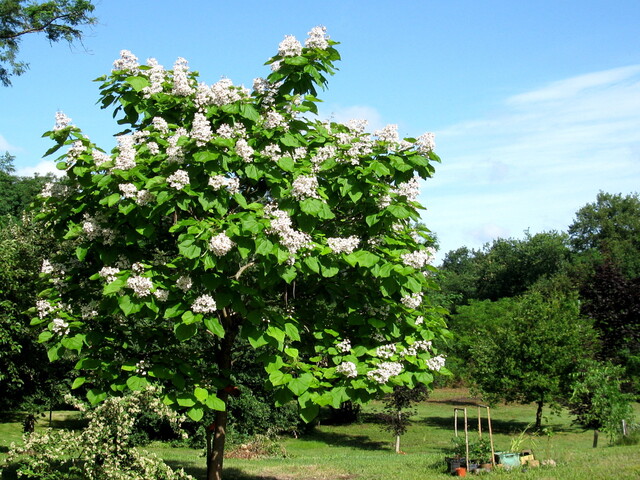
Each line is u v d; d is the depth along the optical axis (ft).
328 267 18.83
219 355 23.39
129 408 29.63
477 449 35.19
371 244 21.53
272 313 18.92
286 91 21.09
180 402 18.54
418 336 21.52
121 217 19.63
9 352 43.70
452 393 115.24
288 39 20.21
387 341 21.24
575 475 28.58
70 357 46.32
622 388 58.80
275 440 56.95
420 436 67.05
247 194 22.27
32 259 47.11
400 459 44.01
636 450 36.58
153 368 19.21
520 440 36.81
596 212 201.05
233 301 18.30
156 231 21.61
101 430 28.71
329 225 22.59
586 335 63.72
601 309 67.05
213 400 18.95
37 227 49.78
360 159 20.61
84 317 19.93
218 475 23.84
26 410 51.60
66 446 28.78
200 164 18.84
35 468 29.37
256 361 19.97
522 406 94.79
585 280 72.59
